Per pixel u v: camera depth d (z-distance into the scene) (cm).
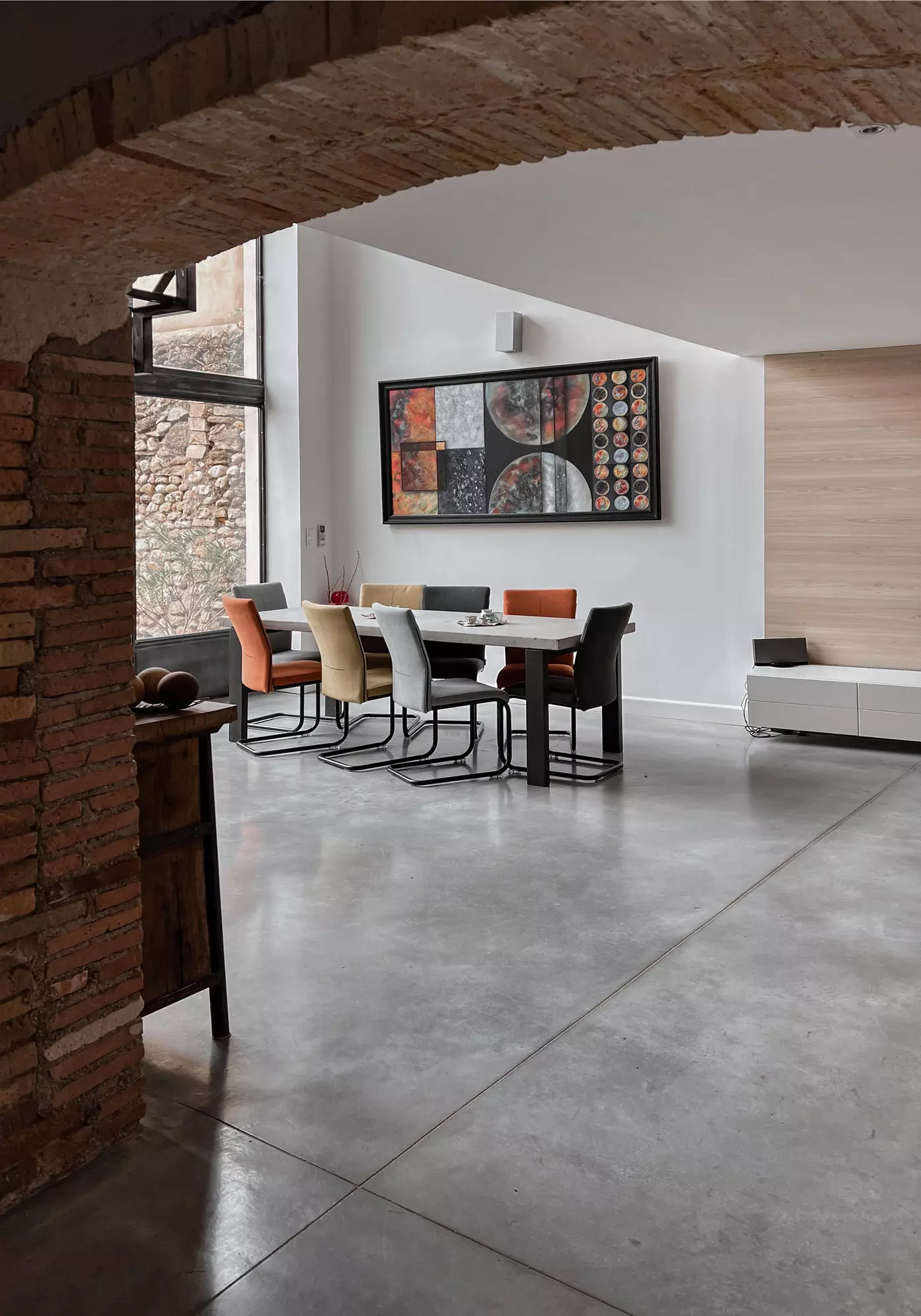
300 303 877
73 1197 236
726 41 140
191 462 842
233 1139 257
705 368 760
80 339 240
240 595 771
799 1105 271
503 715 796
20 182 197
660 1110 269
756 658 723
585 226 396
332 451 923
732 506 759
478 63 150
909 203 365
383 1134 260
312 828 517
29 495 232
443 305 860
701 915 401
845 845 486
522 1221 226
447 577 884
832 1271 210
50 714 238
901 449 694
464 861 466
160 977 289
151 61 172
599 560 816
